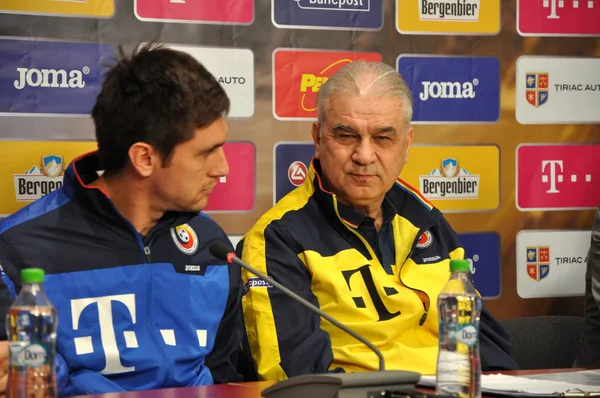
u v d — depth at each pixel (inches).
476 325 119.1
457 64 200.7
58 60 173.3
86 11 174.9
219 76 184.9
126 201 136.6
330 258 161.8
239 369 157.2
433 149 200.1
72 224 135.0
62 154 174.6
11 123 170.9
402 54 197.2
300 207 166.2
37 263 131.0
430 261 171.6
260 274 114.8
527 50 205.2
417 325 164.6
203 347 140.5
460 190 202.2
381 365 109.3
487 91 203.0
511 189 205.6
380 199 168.1
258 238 160.6
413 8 197.2
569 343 187.8
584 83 209.0
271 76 188.5
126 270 136.0
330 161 164.9
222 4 184.2
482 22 201.9
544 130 207.2
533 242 207.3
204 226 149.6
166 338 137.3
